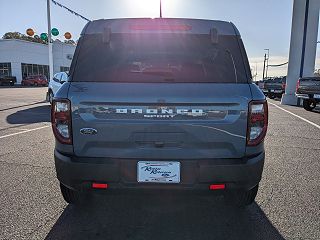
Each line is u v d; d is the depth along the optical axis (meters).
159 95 2.56
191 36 3.00
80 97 2.61
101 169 2.61
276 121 10.56
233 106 2.60
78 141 2.65
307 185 4.25
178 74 2.84
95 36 2.99
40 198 3.73
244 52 2.92
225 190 2.69
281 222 3.20
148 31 2.99
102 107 2.60
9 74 47.44
